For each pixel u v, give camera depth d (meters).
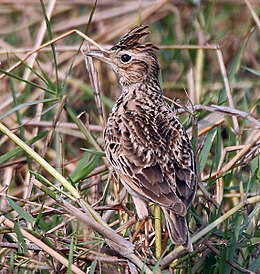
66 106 12.09
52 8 14.94
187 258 10.84
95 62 17.05
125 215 11.85
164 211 10.49
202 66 16.55
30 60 15.08
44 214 11.22
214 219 10.99
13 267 10.88
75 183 11.88
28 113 16.09
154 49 12.69
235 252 11.35
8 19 18.45
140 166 11.02
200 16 17.38
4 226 11.20
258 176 12.12
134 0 18.25
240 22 18.34
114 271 10.75
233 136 13.09
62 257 10.42
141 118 11.70
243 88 16.42
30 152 11.02
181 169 10.91
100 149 12.12
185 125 12.59
